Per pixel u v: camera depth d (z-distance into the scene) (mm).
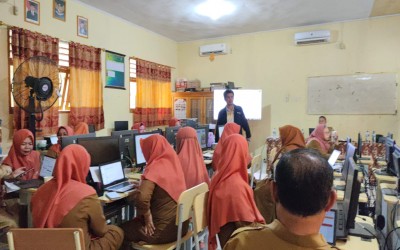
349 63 6012
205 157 4348
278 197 798
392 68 5699
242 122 4926
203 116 7023
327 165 789
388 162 3549
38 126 4312
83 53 5102
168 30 6754
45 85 3664
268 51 6742
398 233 2518
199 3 5125
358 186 1569
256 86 6902
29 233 1479
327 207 767
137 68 6293
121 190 2498
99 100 5426
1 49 4012
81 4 5113
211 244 1882
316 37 6121
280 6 5215
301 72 6434
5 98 4090
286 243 763
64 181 1847
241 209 1717
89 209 1817
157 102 6918
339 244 1619
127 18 5941
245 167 1935
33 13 4352
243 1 4996
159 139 2504
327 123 6230
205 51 7320
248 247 814
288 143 3227
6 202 2672
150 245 2246
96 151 2664
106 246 1962
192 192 2113
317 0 4949
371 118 5895
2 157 3422
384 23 5711
